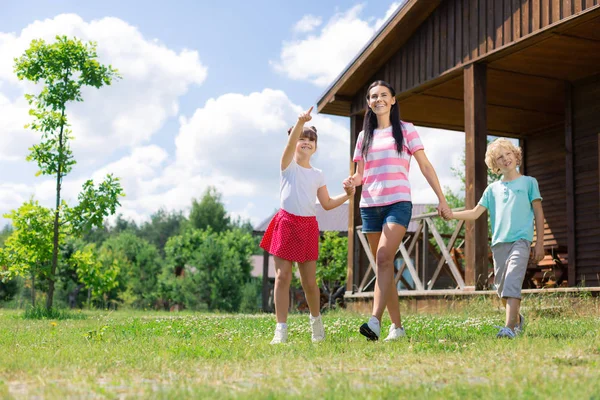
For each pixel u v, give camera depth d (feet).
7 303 78.89
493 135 44.32
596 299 22.99
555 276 36.55
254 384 7.89
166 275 115.03
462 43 29.50
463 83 33.06
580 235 35.32
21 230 39.70
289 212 14.79
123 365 9.97
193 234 114.01
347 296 36.70
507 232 14.98
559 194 40.86
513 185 15.21
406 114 39.32
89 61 39.55
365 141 15.46
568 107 35.55
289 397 6.97
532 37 25.94
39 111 39.06
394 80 34.24
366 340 14.17
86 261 43.04
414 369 9.21
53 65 38.42
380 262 14.43
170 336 16.39
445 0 30.71
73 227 40.11
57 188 39.81
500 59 30.94
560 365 9.10
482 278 27.61
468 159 28.43
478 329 16.87
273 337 15.88
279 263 14.83
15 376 8.85
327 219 83.35
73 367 9.64
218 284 107.96
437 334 15.53
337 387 7.49
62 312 35.78
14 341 14.83
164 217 315.58
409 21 32.01
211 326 20.24
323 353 11.36
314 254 14.90
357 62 35.12
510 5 26.99
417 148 15.12
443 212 15.23
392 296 14.92
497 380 7.98
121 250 129.70
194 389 7.42
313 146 15.25
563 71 33.19
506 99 37.63
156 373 9.18
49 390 7.47
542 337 13.52
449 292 28.50
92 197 39.78
